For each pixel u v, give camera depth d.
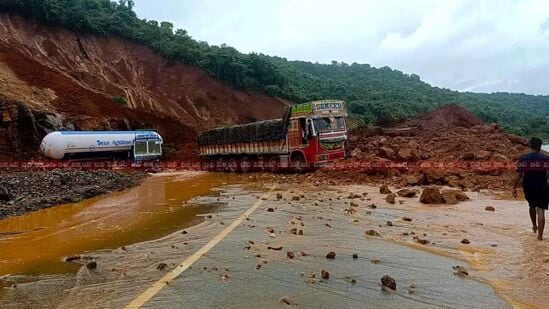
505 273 5.84
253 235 8.77
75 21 71.75
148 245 8.27
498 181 14.86
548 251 6.83
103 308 5.06
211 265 6.71
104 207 13.87
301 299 5.16
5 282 6.30
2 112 32.34
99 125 39.97
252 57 82.56
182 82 74.75
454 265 6.34
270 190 16.75
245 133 27.23
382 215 10.46
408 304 4.91
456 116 37.53
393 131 34.56
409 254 7.00
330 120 21.73
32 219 12.02
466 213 10.34
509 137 21.42
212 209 12.50
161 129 46.66
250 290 5.53
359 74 147.62
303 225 9.56
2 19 63.41
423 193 12.13
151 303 5.16
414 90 122.44
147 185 21.22
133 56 77.50
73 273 6.61
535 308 4.65
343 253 7.18
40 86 41.38
